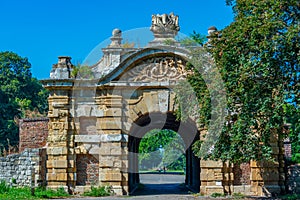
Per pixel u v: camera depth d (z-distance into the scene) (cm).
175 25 3572
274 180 3500
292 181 3538
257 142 2875
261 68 2642
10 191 3431
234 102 2909
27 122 4219
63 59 3631
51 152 3556
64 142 3553
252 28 2673
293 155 4081
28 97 8062
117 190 3503
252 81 2753
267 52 2619
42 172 3550
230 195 3441
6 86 7744
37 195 3322
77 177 3562
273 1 2623
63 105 3575
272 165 3503
